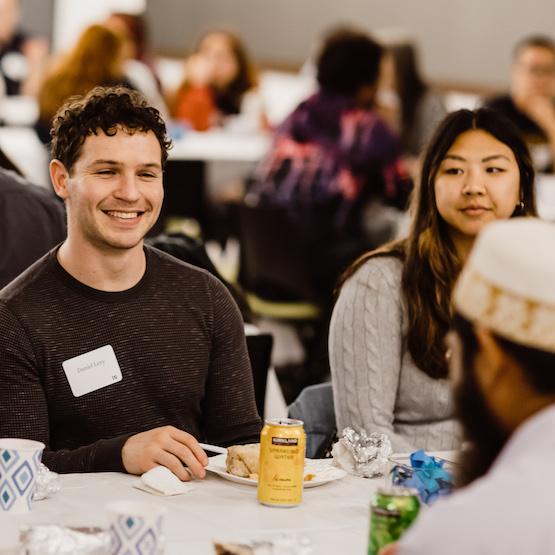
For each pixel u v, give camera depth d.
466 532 1.40
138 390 3.04
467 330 1.58
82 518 2.30
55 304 2.97
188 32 12.47
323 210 8.05
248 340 3.86
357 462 2.81
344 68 7.97
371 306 3.44
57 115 3.06
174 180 8.44
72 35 11.76
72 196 2.98
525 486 1.42
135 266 3.04
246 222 7.47
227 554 2.01
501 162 3.45
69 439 2.99
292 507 2.46
